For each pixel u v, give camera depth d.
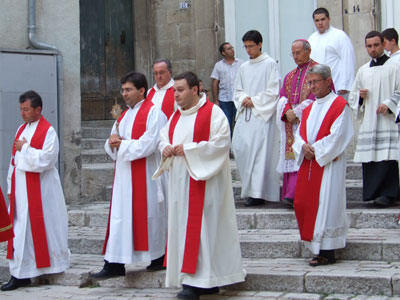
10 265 6.53
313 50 8.32
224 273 5.60
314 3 10.79
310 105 6.33
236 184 8.61
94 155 10.14
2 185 8.49
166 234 6.35
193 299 5.52
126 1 12.55
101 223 8.13
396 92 7.37
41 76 8.79
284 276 5.75
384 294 5.44
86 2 12.35
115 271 6.21
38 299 6.02
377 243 6.20
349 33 10.25
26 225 6.51
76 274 6.48
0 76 8.52
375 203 7.45
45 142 6.58
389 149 7.27
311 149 6.04
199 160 5.55
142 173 6.21
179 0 11.92
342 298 5.43
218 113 5.70
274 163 7.86
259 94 7.87
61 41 9.09
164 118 6.36
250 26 11.33
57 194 6.71
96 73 12.39
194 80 5.78
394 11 10.03
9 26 8.74
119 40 12.55
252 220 7.33
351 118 6.12
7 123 8.54
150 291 6.09
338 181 6.06
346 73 8.13
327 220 6.01
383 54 7.59
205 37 11.63
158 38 12.17
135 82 6.37
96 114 12.38
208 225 5.57
